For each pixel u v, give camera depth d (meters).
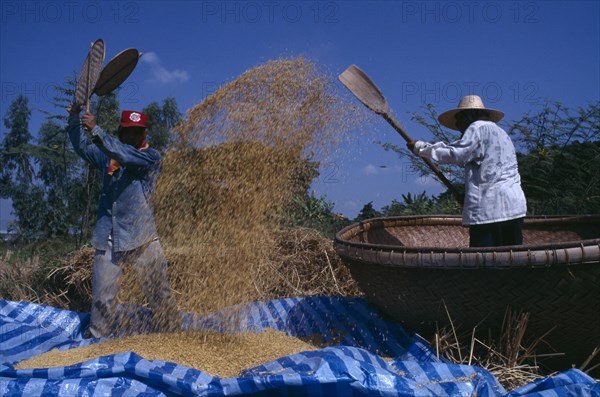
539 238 4.80
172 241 3.60
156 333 3.40
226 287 3.50
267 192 3.44
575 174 6.22
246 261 3.49
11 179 8.37
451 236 4.95
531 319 2.99
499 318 3.05
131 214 3.58
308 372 2.42
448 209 6.99
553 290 2.87
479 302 3.02
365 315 3.77
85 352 3.12
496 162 3.56
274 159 3.45
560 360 3.21
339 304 3.97
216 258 3.51
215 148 3.49
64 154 7.50
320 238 4.98
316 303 3.99
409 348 3.30
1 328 3.50
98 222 3.65
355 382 2.34
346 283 4.64
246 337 3.37
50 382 2.40
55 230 8.04
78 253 4.92
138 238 3.56
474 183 3.60
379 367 2.52
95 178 7.24
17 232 8.12
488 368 3.07
